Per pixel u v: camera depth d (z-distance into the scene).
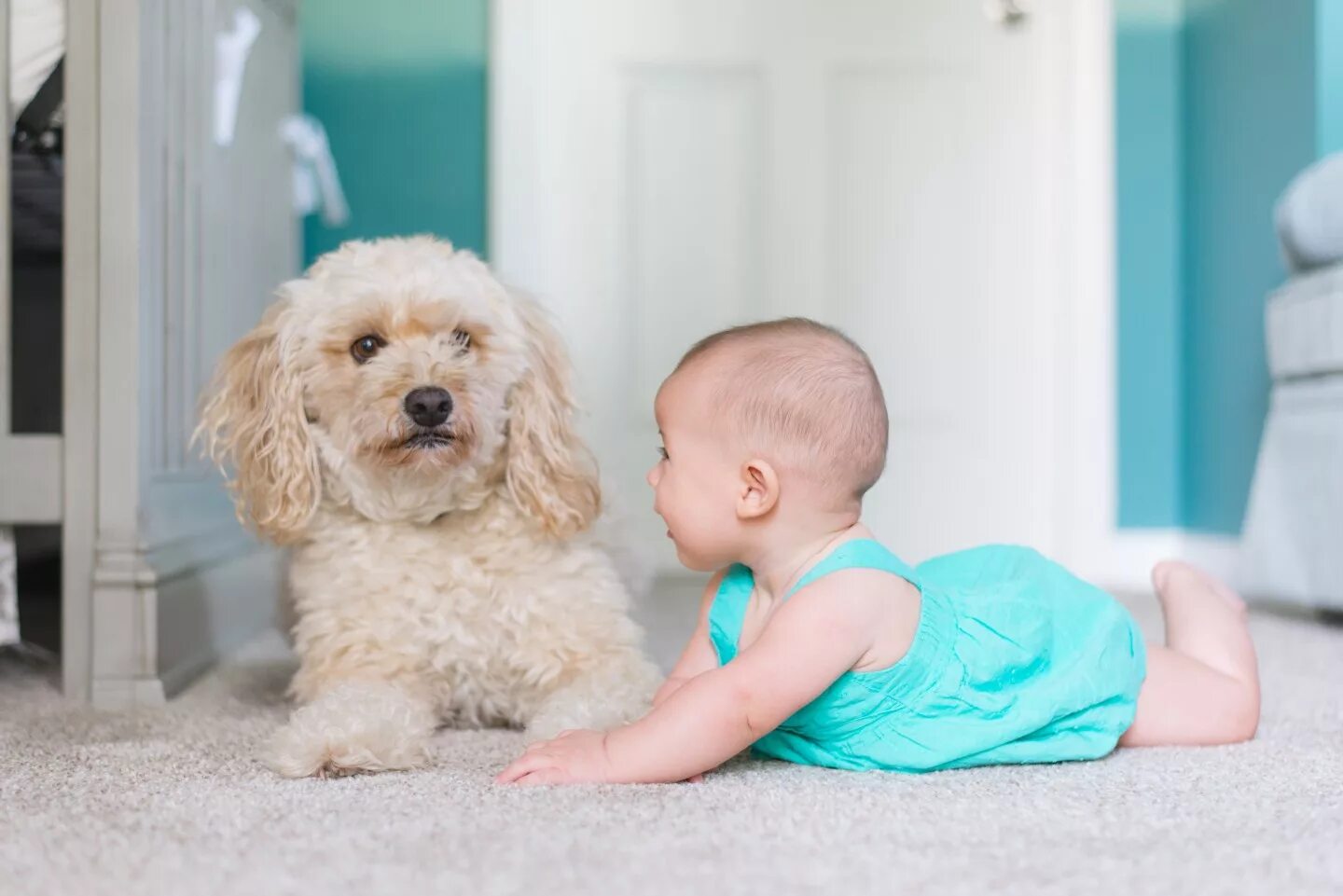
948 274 3.24
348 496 1.38
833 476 1.12
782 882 0.75
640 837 0.84
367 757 1.07
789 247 3.22
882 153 3.23
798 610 1.05
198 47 1.88
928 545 3.24
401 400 1.30
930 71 3.23
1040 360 3.24
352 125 3.03
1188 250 3.20
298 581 1.38
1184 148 3.22
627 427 3.21
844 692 1.08
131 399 1.56
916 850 0.82
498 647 1.33
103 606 1.54
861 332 3.24
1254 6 2.85
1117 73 3.22
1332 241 2.29
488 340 1.43
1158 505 3.26
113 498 1.56
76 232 1.55
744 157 3.21
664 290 3.21
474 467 1.35
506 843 0.83
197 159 1.87
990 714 1.10
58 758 1.15
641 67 3.18
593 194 3.18
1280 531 2.46
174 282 1.74
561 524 1.37
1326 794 1.00
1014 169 3.23
